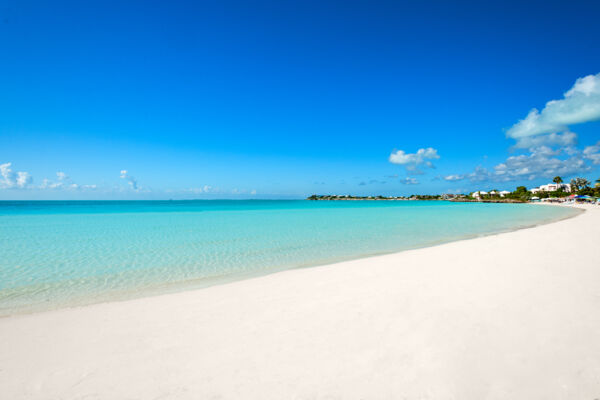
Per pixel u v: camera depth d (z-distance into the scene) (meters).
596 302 5.17
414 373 3.28
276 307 5.54
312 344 4.03
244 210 53.78
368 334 4.24
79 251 13.42
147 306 5.96
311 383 3.19
